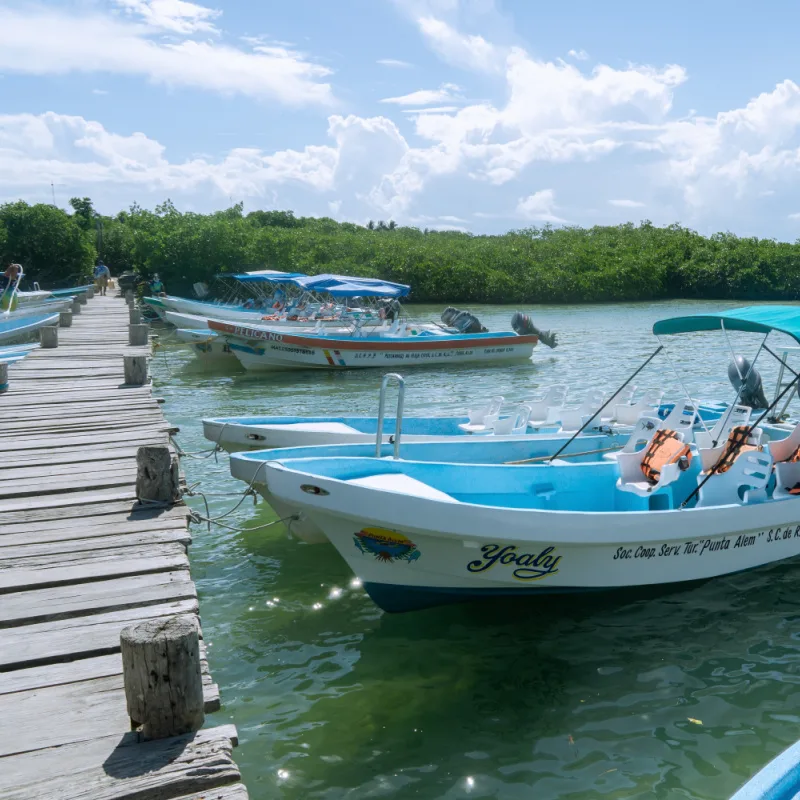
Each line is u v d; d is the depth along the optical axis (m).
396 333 22.55
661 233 68.62
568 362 22.23
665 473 7.05
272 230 50.03
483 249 59.00
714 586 7.20
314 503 6.03
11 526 6.44
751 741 4.93
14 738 3.60
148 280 43.44
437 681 5.69
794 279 58.00
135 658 3.54
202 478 10.52
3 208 47.25
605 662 5.92
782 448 7.75
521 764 4.75
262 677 5.74
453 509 5.88
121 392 13.22
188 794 3.30
